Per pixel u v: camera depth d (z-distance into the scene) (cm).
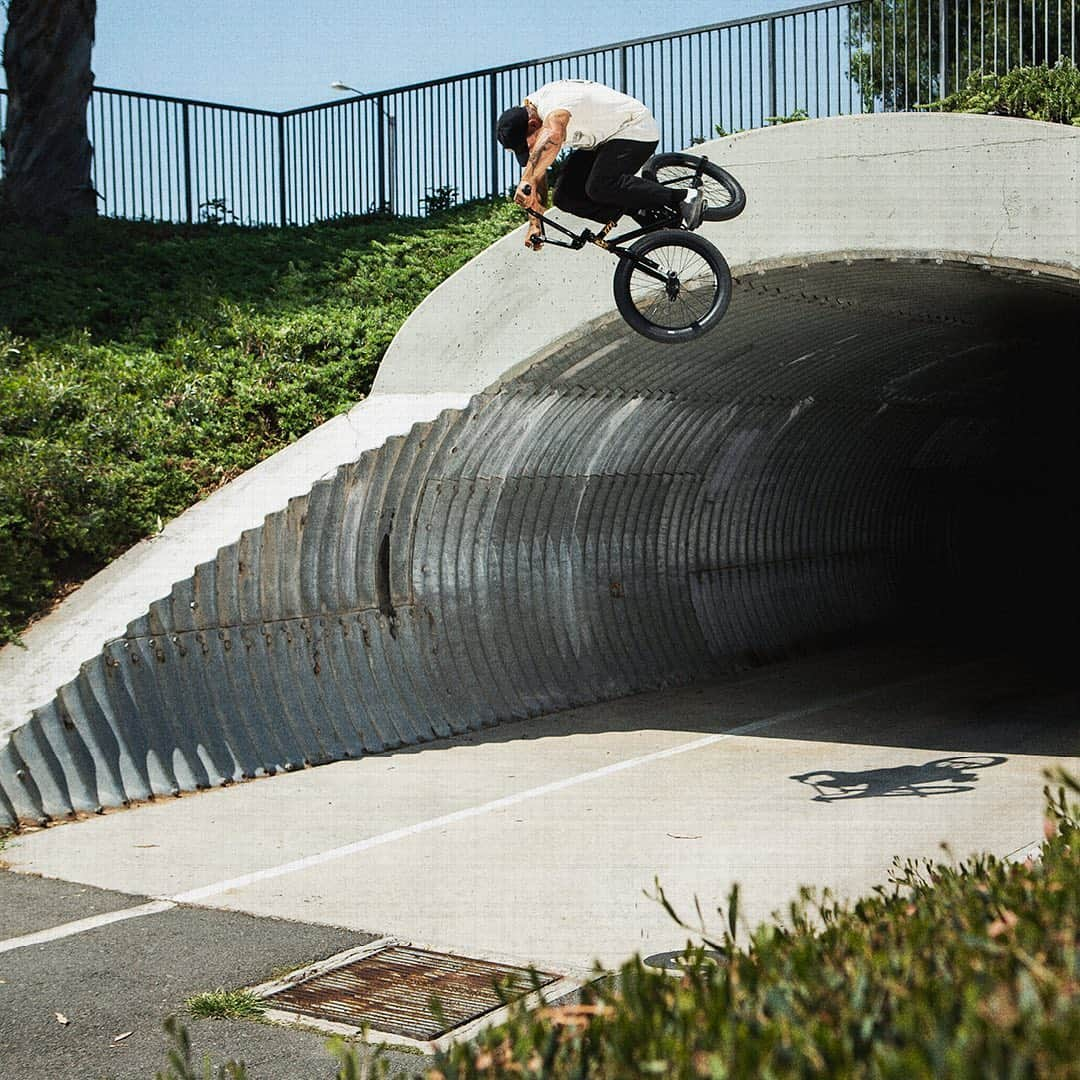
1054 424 1991
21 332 1313
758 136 997
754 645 1533
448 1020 500
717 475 1442
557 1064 222
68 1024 504
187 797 887
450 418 1086
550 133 774
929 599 2011
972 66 1570
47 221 1681
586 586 1304
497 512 1175
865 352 1366
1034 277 930
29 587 963
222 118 1922
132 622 884
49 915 641
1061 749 1021
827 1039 199
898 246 950
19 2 1689
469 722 1126
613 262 1074
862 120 957
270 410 1237
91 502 1041
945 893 309
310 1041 484
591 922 618
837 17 1418
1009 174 907
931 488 1970
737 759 1007
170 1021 253
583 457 1237
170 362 1300
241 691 955
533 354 1107
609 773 960
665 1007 236
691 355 1184
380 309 1432
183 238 1728
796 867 704
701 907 636
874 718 1177
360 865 723
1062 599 2178
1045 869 311
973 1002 201
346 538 1038
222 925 622
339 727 1019
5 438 1069
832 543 1756
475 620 1162
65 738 840
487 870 711
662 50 1568
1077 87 1261
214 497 1092
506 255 1120
